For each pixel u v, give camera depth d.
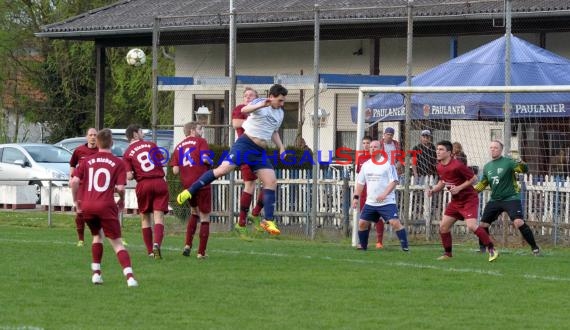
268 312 25.05
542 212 44.12
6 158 70.19
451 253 37.31
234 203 50.94
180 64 71.38
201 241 36.28
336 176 48.78
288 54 66.88
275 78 54.91
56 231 49.75
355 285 29.56
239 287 29.06
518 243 43.88
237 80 54.88
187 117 69.62
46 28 70.56
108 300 26.69
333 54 65.31
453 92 42.25
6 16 111.50
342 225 47.88
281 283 29.91
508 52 44.66
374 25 60.12
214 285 29.41
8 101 111.00
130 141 36.44
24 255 36.94
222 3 67.75
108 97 111.50
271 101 32.69
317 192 48.31
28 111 110.94
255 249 40.44
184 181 36.44
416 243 44.94
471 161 53.81
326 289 28.80
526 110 46.03
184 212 52.03
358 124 44.22
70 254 37.38
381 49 63.00
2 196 65.81
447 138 54.81
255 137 33.06
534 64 48.62
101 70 71.25
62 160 70.25
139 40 70.00
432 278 31.16
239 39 65.44
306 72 66.25
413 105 47.91
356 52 64.38
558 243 43.47
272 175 33.38
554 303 26.67
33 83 111.00
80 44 108.31
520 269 33.78
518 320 24.16
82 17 71.69
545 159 48.31
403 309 25.59
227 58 67.00
